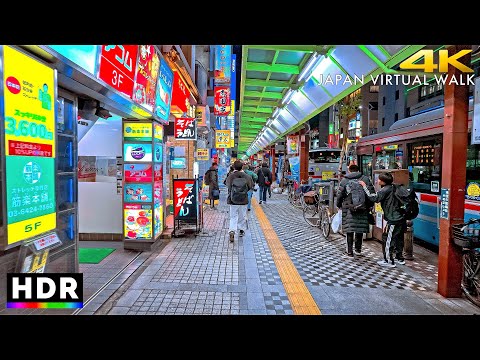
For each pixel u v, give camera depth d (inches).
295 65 347.6
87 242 278.2
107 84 160.2
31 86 101.0
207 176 498.6
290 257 245.6
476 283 162.7
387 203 227.3
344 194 254.4
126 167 249.6
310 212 433.1
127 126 249.9
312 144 2167.8
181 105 367.2
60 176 144.4
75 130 149.4
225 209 493.4
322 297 169.2
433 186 270.5
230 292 171.9
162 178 280.7
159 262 223.8
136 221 250.7
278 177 1037.8
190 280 189.3
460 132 166.6
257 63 341.4
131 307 153.3
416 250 276.2
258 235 315.3
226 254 245.6
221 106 522.0
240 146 2394.2
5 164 90.8
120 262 222.8
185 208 304.5
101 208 283.3
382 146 370.0
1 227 91.4
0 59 88.1
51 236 110.3
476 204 217.6
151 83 229.1
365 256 251.1
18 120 95.7
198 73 517.7
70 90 162.2
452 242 168.7
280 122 729.0
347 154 484.1
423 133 284.8
